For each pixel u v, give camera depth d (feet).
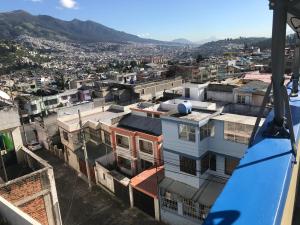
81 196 86.07
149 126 90.89
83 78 337.31
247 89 98.94
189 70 280.51
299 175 12.89
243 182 8.70
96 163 89.15
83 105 143.74
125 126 95.40
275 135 12.03
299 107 16.49
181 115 69.15
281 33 10.38
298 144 12.05
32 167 50.44
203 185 67.82
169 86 200.13
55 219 47.06
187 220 65.21
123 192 80.28
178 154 68.90
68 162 109.50
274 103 11.93
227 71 255.09
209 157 68.95
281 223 7.42
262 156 10.35
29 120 183.93
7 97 62.95
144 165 86.17
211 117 66.74
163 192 68.54
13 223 26.12
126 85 187.21
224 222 7.03
